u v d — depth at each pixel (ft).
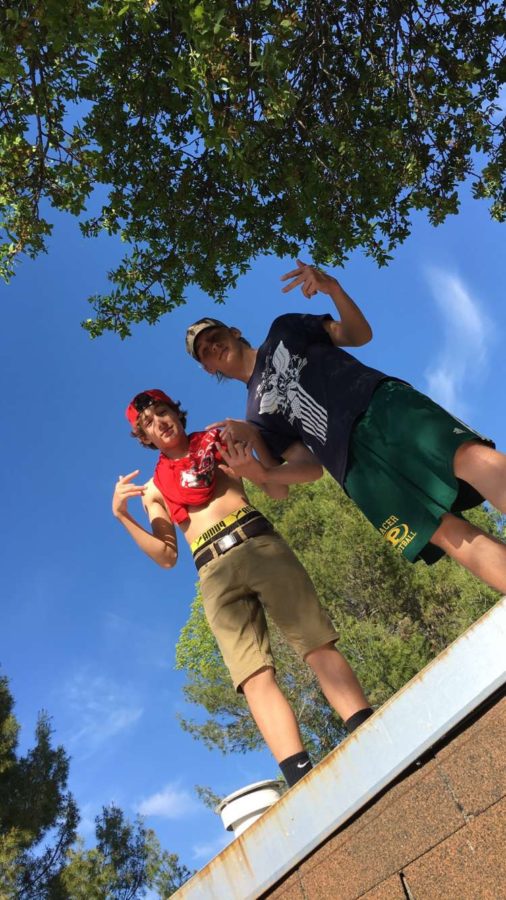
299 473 8.68
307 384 8.23
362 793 5.13
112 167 16.42
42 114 14.99
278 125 9.94
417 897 4.80
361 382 7.64
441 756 4.93
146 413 10.37
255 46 10.71
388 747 5.06
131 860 48.98
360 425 7.41
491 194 18.02
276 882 5.59
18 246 16.56
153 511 10.25
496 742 4.69
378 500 7.18
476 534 6.75
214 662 56.44
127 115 15.83
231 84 9.78
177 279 18.13
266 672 8.39
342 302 8.61
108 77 15.19
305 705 47.55
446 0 16.81
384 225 18.26
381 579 51.37
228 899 5.79
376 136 16.76
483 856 4.56
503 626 4.67
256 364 9.17
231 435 8.64
